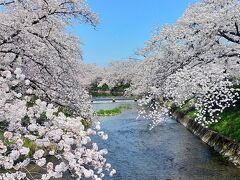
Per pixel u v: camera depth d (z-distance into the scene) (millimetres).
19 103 7387
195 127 30422
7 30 14070
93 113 20797
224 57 18750
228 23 17906
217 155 21203
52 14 15484
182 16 21750
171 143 26609
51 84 16297
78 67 18344
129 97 88875
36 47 14742
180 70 17703
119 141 28516
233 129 21906
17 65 14883
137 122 41188
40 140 7406
